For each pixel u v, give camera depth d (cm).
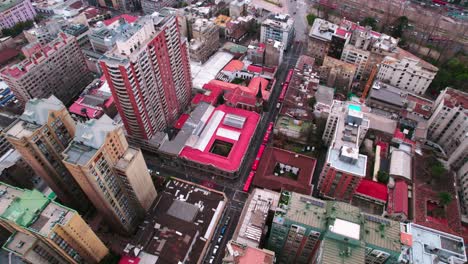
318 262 12775
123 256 16175
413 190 19112
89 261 15512
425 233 14762
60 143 16312
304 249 15088
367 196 18925
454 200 18450
